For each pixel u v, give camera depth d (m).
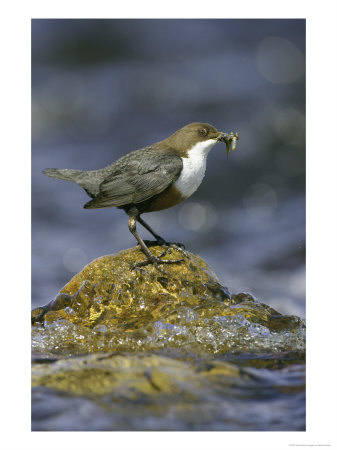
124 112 20.28
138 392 5.61
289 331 7.18
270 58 21.92
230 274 13.13
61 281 12.86
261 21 24.20
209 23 24.36
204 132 8.51
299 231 14.60
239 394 5.71
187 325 7.05
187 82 21.12
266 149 17.91
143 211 8.42
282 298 12.11
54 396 5.58
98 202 8.13
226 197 16.47
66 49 23.31
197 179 8.56
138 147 18.64
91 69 22.41
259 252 13.95
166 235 15.02
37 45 23.47
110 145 18.88
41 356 6.54
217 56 22.48
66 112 20.41
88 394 5.58
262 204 16.05
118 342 6.89
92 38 23.69
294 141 18.06
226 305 7.43
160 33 24.27
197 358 6.50
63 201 16.73
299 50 22.23
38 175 17.72
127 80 21.55
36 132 19.73
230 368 6.23
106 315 7.39
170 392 5.61
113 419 5.23
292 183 16.81
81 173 8.55
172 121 19.50
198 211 15.96
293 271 13.12
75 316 7.44
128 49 23.38
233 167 17.47
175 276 7.70
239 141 18.11
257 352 6.74
